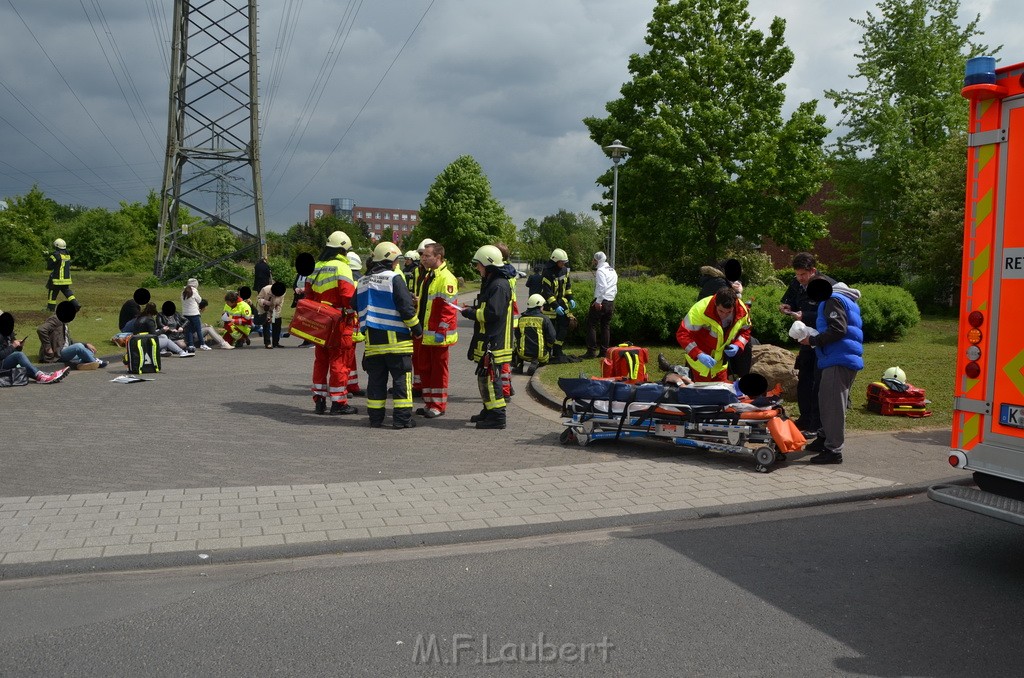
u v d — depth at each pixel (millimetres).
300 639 3822
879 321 16438
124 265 66375
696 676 3510
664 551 5129
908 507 6184
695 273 32344
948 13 32625
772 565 4895
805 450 7848
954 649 3812
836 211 34188
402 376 8719
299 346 17891
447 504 5945
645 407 7707
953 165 26203
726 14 32062
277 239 86188
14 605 4188
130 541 5035
